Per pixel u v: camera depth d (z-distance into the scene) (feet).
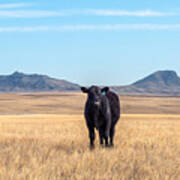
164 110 540.52
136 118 243.60
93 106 60.23
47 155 53.16
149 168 43.04
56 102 648.38
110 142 68.33
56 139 75.97
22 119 229.25
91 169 43.21
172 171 42.52
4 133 95.81
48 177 38.50
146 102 641.40
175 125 142.61
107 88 62.49
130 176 40.14
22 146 62.13
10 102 633.20
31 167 43.70
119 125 138.00
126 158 49.47
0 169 41.83
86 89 62.08
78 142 70.74
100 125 63.52
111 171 42.24
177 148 62.18
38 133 94.38
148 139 73.56
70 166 43.86
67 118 249.34
